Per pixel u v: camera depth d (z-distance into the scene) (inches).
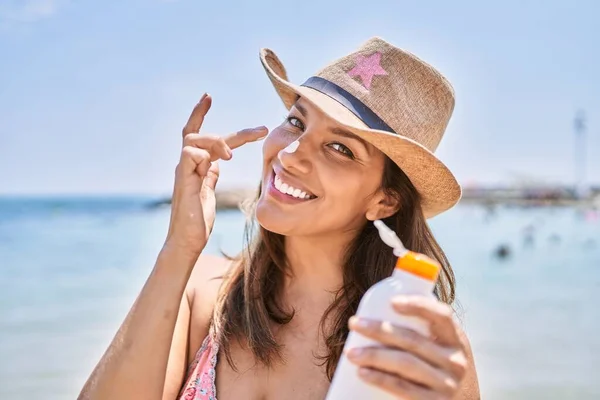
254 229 90.3
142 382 68.8
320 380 77.0
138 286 520.4
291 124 79.3
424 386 48.6
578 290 523.8
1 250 764.6
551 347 333.4
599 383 273.4
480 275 621.6
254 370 77.9
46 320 397.1
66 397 264.1
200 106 77.3
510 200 2228.1
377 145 74.2
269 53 91.0
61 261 663.8
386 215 81.9
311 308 81.7
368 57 78.7
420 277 52.1
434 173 77.8
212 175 78.9
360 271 81.6
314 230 76.8
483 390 265.3
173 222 72.9
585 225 1425.9
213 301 85.3
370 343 51.2
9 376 289.0
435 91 80.5
